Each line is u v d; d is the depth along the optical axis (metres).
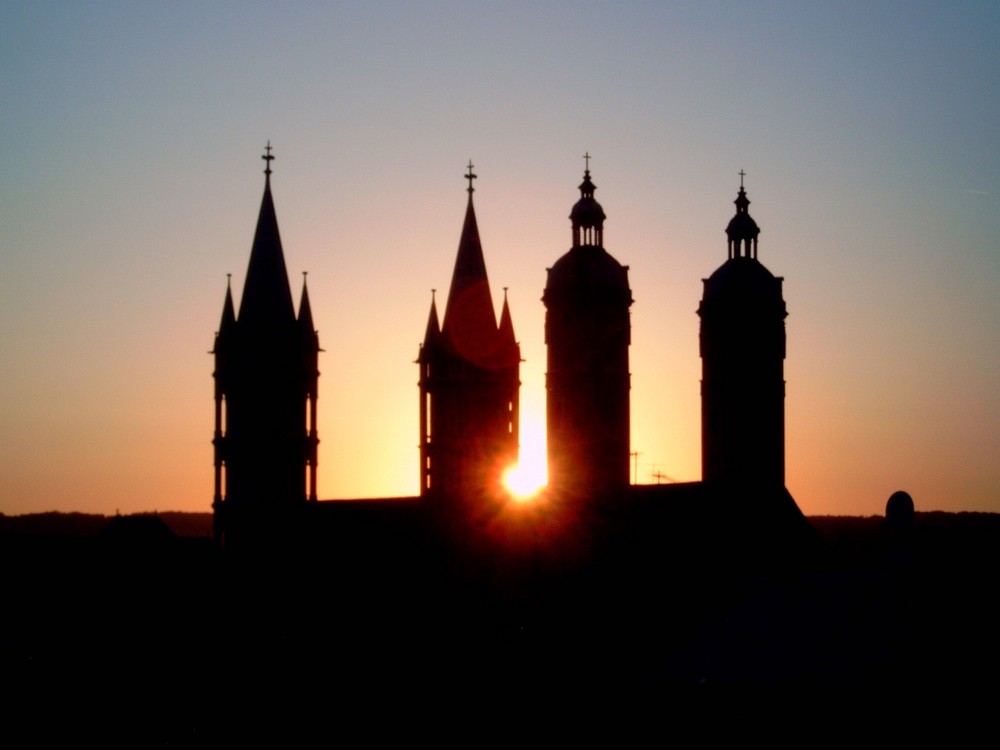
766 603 136.38
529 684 153.50
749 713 127.38
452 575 180.88
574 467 183.50
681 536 171.75
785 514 177.00
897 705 121.25
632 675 138.88
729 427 189.00
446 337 189.62
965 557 128.50
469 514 185.25
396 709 161.88
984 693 119.06
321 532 189.75
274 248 193.75
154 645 193.50
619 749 135.12
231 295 195.38
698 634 138.12
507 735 150.25
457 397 189.00
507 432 189.88
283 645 183.88
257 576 190.00
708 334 190.00
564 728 144.00
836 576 136.75
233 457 192.88
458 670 166.75
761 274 190.00
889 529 132.25
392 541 186.75
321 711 166.25
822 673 126.50
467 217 190.88
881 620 129.62
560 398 184.25
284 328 192.50
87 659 189.75
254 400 192.12
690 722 130.12
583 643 159.62
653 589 163.88
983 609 123.19
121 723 167.25
